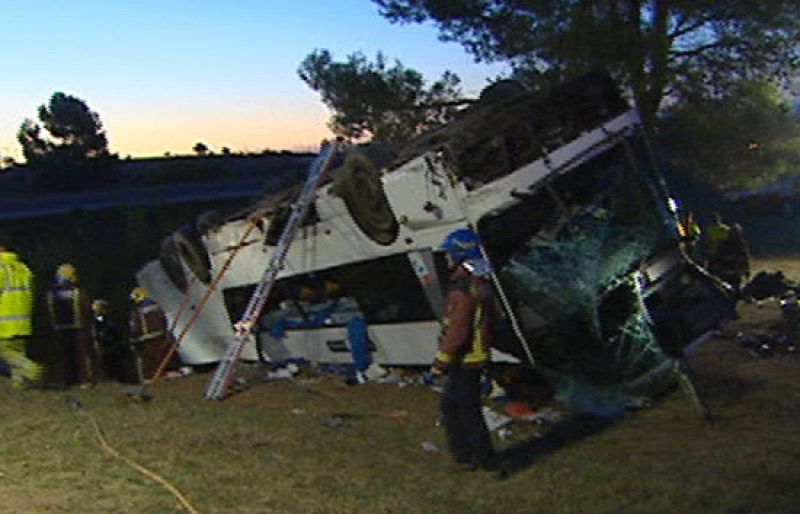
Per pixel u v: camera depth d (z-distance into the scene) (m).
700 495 5.50
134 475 6.11
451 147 7.65
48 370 11.51
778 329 10.62
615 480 5.92
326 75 19.50
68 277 10.89
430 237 8.04
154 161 45.91
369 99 19.20
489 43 18.22
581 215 8.23
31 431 7.52
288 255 10.16
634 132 8.59
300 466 6.45
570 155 8.09
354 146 9.69
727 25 15.92
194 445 7.05
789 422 7.07
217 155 47.06
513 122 7.96
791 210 30.34
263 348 11.34
